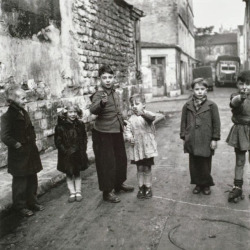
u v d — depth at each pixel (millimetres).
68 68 9242
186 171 6523
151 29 31500
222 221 4160
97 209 4727
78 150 5004
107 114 4953
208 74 36250
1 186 5465
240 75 4523
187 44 41375
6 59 6695
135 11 15125
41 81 7938
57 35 8703
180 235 3822
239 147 4715
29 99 7434
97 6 11305
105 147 4918
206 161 5059
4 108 6426
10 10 6855
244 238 3715
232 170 6504
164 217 4336
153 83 28484
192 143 5008
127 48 14695
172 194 5207
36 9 7777
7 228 4219
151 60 28250
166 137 10609
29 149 4434
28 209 4629
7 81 6672
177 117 15781
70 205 4926
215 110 4988
